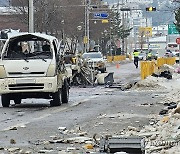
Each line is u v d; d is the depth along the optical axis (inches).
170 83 2100.1
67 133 884.0
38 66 1354.6
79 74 2226.9
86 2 4630.9
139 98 1578.5
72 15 4648.1
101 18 5059.1
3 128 959.6
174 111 1042.7
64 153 698.2
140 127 930.7
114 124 976.9
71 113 1194.6
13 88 1357.0
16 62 1359.5
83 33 4923.7
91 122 1016.2
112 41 6702.8
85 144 770.8
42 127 962.7
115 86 2175.2
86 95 1759.4
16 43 1402.6
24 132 902.4
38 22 3565.5
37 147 754.2
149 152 689.0
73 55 2213.3
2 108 1364.4
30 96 1405.0
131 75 3112.7
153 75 2358.5
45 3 3612.2
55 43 1414.9
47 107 1369.3
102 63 2987.2
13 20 4785.9
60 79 1412.4
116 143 636.7
